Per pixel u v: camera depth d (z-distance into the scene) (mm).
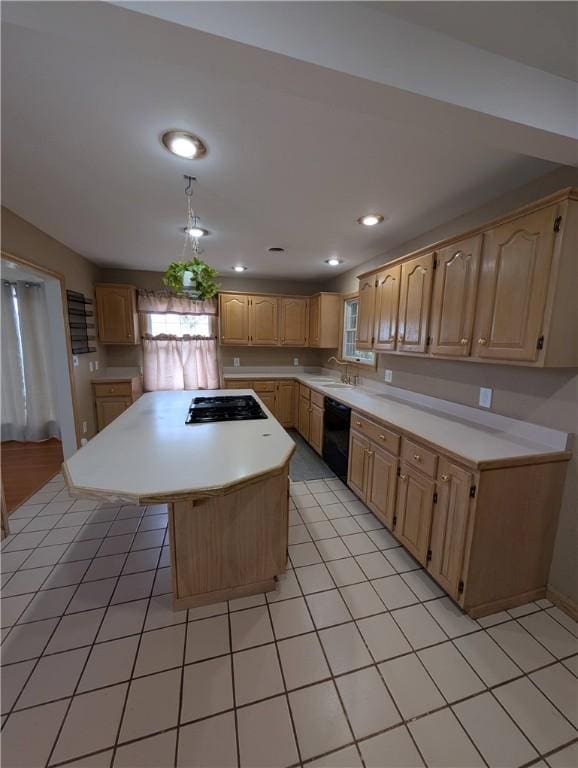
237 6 824
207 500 1584
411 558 2049
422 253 2254
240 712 1195
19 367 4109
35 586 1778
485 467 1480
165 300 4422
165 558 2023
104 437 1799
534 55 1074
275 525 1709
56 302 3072
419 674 1345
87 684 1275
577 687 1311
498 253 1660
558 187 1658
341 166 1705
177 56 875
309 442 4016
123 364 4469
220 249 3273
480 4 903
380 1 911
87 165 1726
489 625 1584
